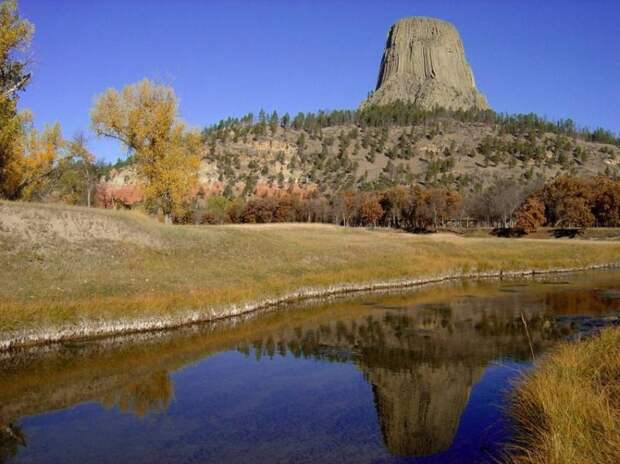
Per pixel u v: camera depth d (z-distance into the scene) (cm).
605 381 1241
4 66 3120
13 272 2516
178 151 4178
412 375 1708
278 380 1672
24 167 4503
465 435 1183
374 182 18662
